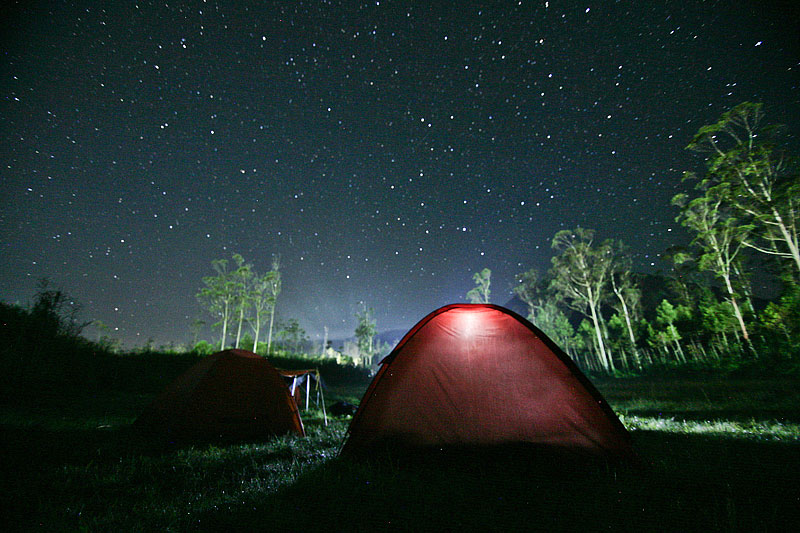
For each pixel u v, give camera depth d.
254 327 41.69
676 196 30.77
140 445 5.41
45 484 3.54
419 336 5.06
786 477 3.51
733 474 3.62
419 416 4.55
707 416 8.68
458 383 4.65
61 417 7.57
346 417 9.83
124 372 14.52
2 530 2.55
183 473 4.14
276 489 3.43
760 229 24.03
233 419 6.26
